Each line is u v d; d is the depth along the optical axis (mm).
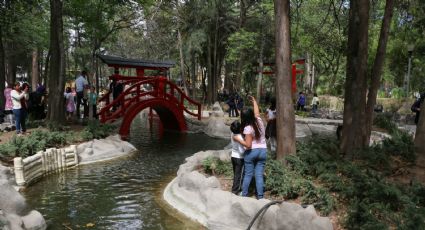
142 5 19844
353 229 5824
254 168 7340
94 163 12492
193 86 35750
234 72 39469
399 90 31031
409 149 9156
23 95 13172
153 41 34812
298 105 29609
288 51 8414
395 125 19047
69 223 7211
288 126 8516
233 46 31297
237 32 28734
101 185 9867
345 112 9711
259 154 7164
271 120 10219
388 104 27766
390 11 10422
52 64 15930
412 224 5516
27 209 6809
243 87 46000
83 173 11125
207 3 30516
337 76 37375
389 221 5949
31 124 15055
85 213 7758
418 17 16578
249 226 6281
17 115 13055
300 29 26406
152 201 8555
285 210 6172
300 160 8281
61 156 11609
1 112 16297
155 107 20969
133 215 7656
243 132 7227
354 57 9461
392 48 25609
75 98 20500
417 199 6562
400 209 6371
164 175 11031
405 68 27844
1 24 19047
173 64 21609
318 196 6852
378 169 8516
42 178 10453
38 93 17531
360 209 5965
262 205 6531
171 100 20328
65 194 9039
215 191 7441
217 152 10930
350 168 7680
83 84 18469
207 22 32562
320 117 26828
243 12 30922
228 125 20156
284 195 7195
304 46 26703
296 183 7250
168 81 19812
